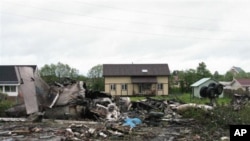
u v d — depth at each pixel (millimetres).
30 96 21203
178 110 20938
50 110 21281
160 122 18453
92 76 68188
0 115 22016
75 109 21203
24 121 19469
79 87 21969
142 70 61188
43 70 66938
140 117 20094
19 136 14055
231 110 18797
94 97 23094
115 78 60281
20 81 21344
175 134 14609
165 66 62062
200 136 14109
